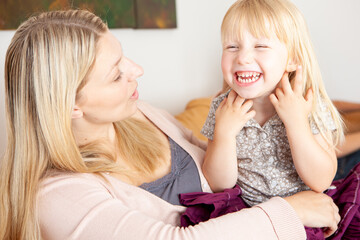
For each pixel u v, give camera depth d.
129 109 1.04
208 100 2.15
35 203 0.87
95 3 1.92
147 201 1.00
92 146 1.04
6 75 0.94
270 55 0.96
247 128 1.09
